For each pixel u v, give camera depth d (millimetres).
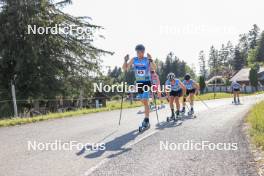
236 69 140125
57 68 27438
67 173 5449
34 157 6465
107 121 12133
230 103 23969
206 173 5398
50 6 28750
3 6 26781
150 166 5809
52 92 27328
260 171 5480
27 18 25547
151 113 15188
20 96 26641
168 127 10125
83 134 8992
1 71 27375
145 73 9711
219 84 100875
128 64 9734
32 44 25359
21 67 25578
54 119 13406
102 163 6016
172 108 12273
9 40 26000
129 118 13078
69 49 28875
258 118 10828
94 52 30406
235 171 5492
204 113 14859
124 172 5484
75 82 29016
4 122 12008
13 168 5738
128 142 7793
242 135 8625
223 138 8211
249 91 81000
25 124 11695
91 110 18141
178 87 12555
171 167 5742
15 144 7695
